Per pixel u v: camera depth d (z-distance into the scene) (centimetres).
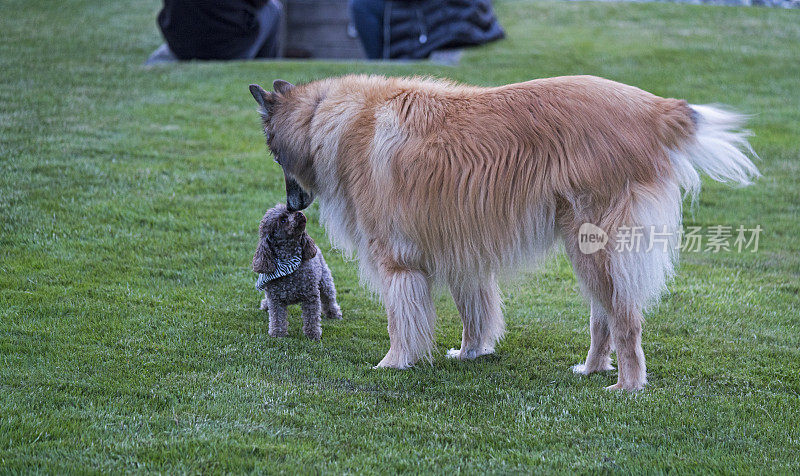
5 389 445
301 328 603
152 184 909
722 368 536
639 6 2089
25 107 1143
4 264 667
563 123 466
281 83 565
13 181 859
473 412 452
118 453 378
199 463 371
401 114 498
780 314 651
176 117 1184
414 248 501
